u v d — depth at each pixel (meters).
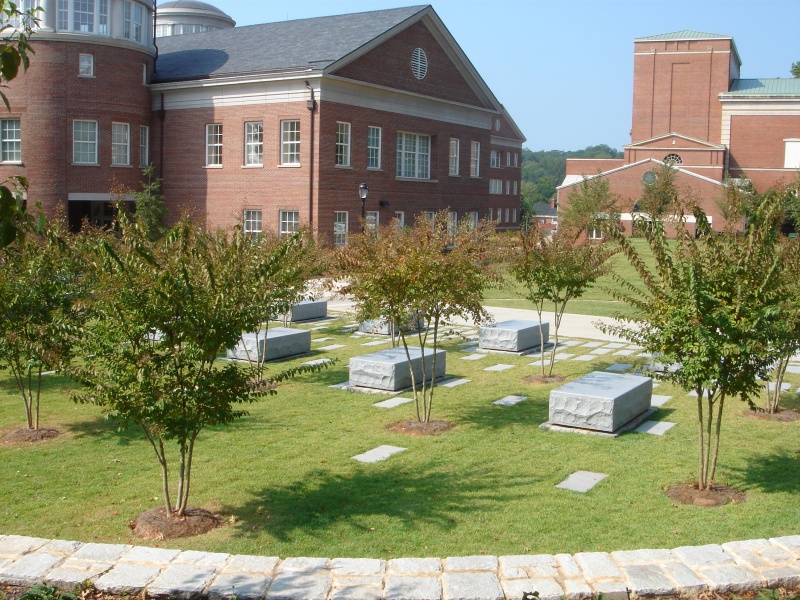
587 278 14.63
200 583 6.12
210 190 36.53
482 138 44.78
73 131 34.50
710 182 61.94
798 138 68.62
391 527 7.68
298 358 17.16
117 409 7.43
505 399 13.38
